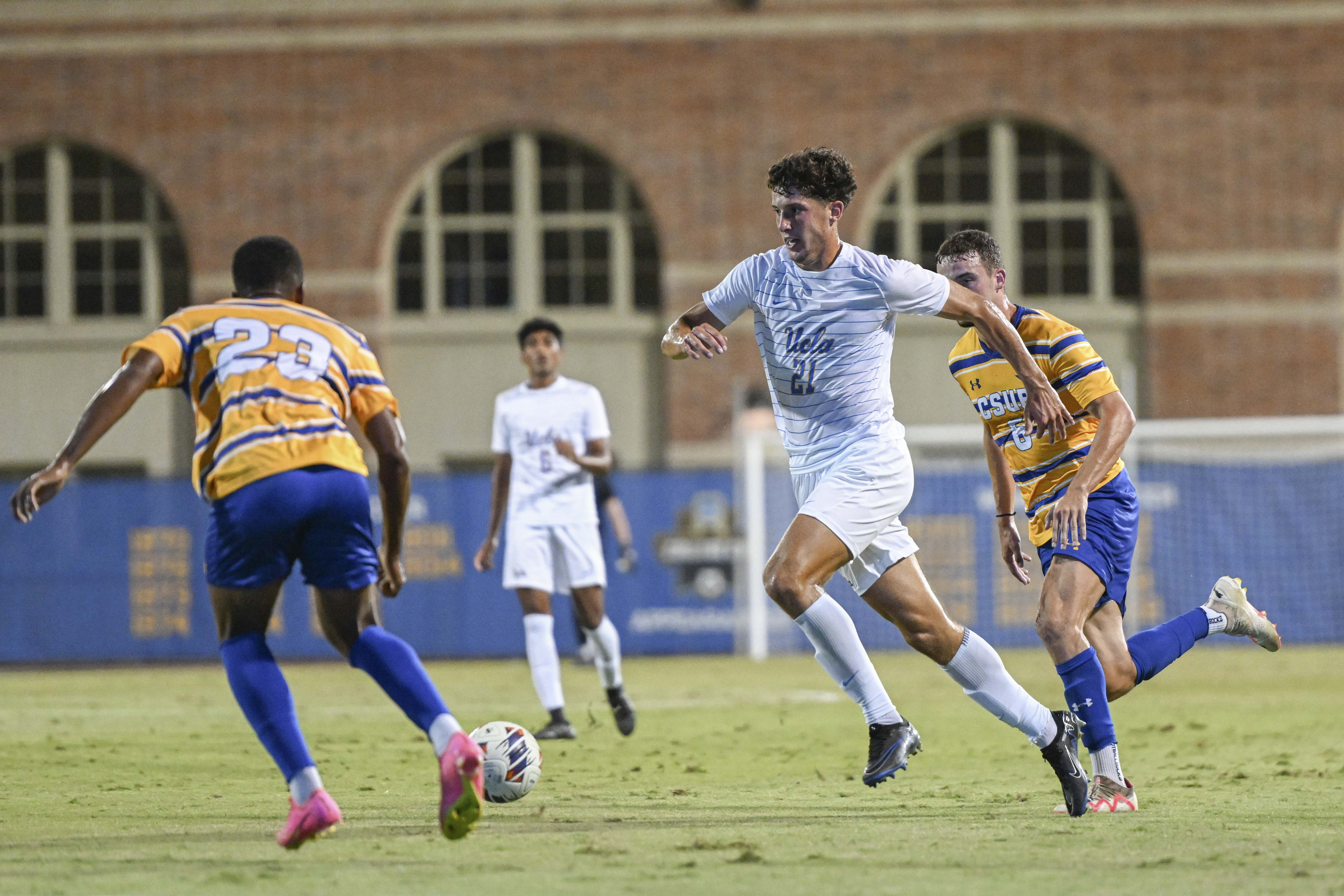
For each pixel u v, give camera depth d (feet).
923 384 263.90
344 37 269.64
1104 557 58.95
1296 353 262.88
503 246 275.39
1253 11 263.29
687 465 264.52
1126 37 264.72
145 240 277.03
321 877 42.45
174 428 269.64
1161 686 142.41
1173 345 264.31
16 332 274.98
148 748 89.92
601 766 77.92
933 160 270.67
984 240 59.98
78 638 203.00
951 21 265.75
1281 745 86.58
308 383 47.21
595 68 268.41
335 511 46.55
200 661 203.41
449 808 43.75
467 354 271.08
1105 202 268.62
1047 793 64.64
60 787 68.95
